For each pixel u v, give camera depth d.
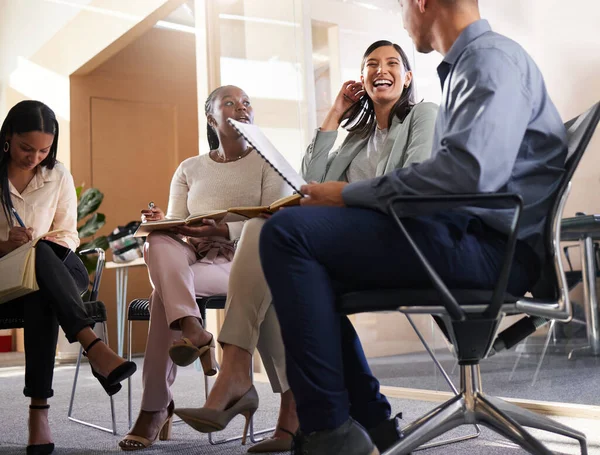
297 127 3.91
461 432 2.35
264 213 1.93
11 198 2.52
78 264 2.45
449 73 1.52
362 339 3.42
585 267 2.58
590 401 2.55
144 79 7.20
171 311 2.12
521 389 2.76
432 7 1.57
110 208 6.97
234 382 1.80
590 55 2.57
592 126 1.39
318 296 1.38
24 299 2.29
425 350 3.14
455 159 1.33
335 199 1.44
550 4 2.69
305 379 1.36
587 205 2.58
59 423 2.89
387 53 2.36
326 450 1.35
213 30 4.51
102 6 6.10
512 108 1.37
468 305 1.36
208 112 2.66
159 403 2.33
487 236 1.42
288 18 3.97
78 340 2.20
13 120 2.45
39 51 7.31
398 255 1.38
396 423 1.63
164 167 7.26
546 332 2.69
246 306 1.86
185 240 2.45
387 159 2.29
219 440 2.37
